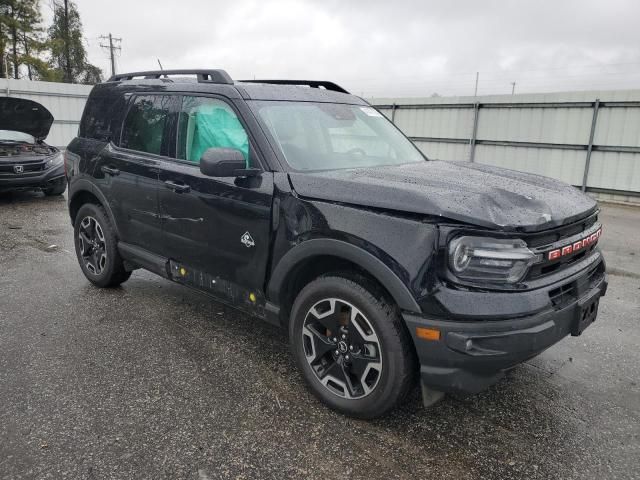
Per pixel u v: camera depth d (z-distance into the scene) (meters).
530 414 3.06
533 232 2.48
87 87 21.45
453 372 2.49
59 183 10.57
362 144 3.82
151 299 4.80
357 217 2.70
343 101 4.13
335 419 2.94
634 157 11.34
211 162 3.03
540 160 12.81
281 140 3.32
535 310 2.44
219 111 3.60
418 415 3.01
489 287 2.43
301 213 2.94
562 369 3.63
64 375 3.37
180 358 3.64
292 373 3.46
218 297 3.66
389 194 2.63
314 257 2.93
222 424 2.87
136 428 2.81
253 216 3.21
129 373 3.41
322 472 2.50
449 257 2.44
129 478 2.43
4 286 5.11
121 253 4.60
